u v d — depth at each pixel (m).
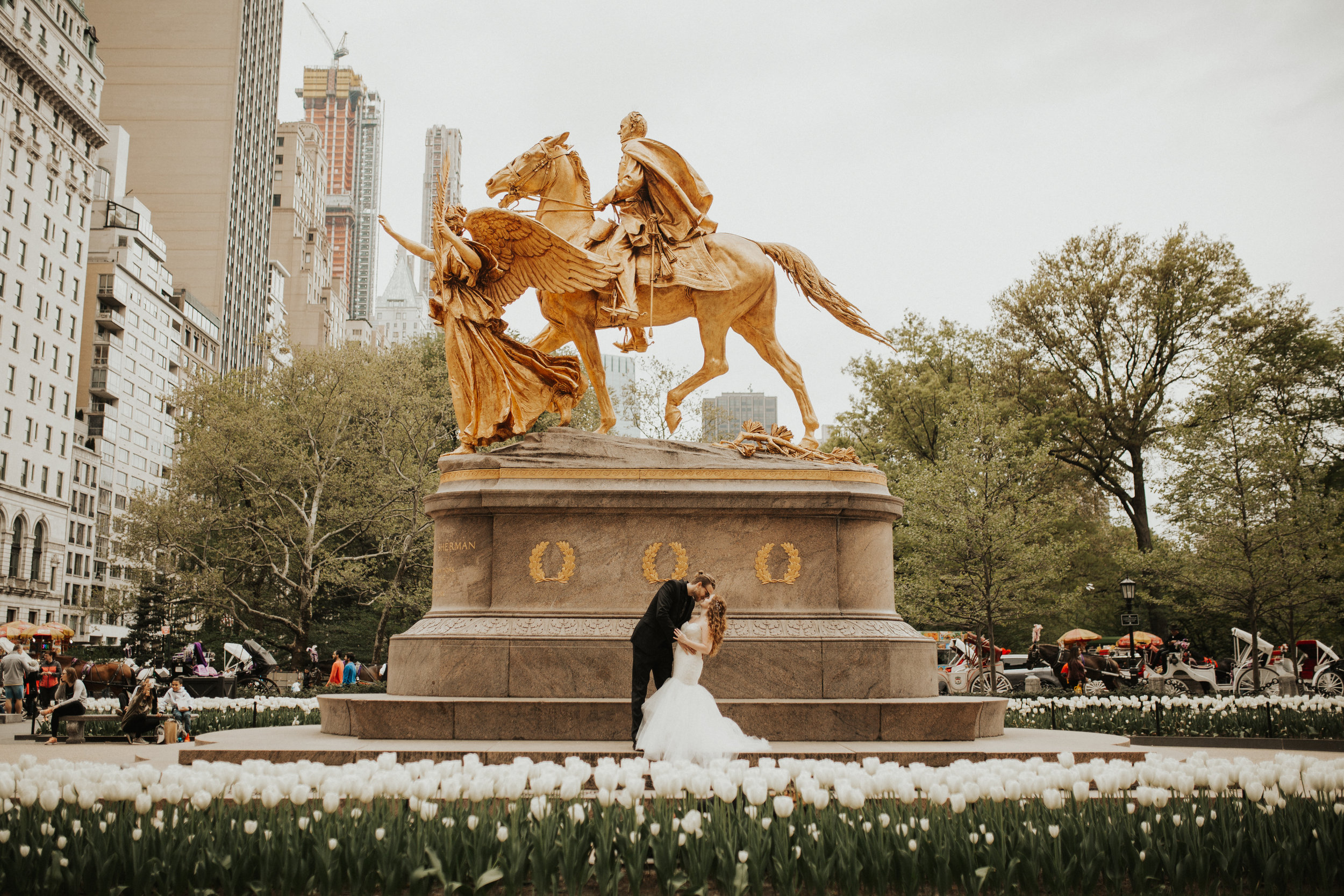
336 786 5.45
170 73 106.69
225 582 35.16
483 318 11.02
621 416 34.88
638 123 11.80
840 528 10.22
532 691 9.42
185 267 103.75
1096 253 35.12
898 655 9.73
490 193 11.30
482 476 10.20
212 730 14.68
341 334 159.25
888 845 5.16
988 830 5.34
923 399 35.59
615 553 10.04
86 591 73.50
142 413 84.88
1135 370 35.06
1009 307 36.00
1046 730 10.95
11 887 4.75
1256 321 33.41
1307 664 26.12
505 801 5.55
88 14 106.94
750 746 7.78
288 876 4.93
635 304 10.98
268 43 119.25
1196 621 33.75
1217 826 5.38
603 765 5.68
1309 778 5.62
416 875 4.78
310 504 35.19
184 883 4.91
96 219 82.38
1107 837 5.20
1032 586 27.17
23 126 60.59
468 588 10.05
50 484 65.69
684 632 7.88
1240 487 24.62
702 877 4.88
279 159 146.88
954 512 26.20
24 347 62.00
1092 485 37.47
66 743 14.92
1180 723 14.70
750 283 11.35
